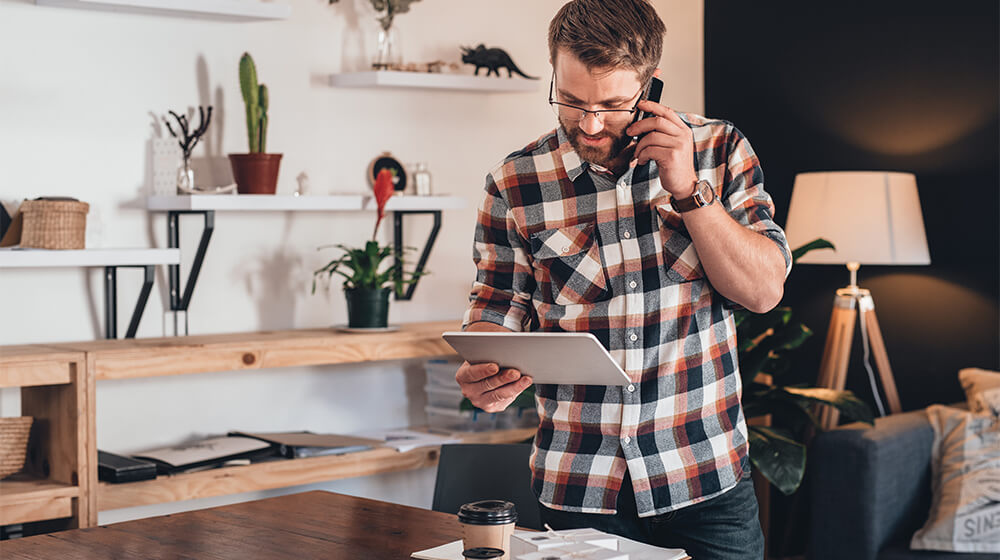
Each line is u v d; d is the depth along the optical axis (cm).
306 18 330
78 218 273
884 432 303
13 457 266
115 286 298
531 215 179
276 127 326
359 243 346
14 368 251
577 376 157
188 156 302
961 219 349
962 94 348
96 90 295
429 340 323
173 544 166
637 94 157
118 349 269
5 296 284
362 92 342
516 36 374
